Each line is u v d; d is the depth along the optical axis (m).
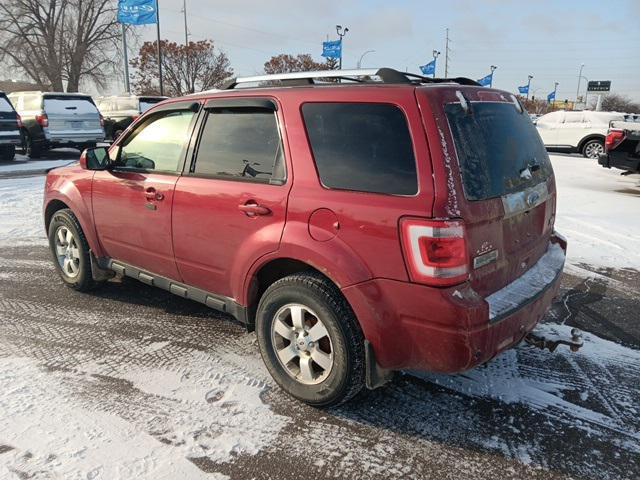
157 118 4.14
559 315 4.66
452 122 2.77
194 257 3.77
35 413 3.11
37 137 16.41
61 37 40.09
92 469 2.65
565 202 9.82
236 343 4.05
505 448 2.88
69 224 4.87
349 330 2.93
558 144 18.98
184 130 3.89
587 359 3.85
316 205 2.99
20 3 38.66
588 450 2.87
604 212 8.93
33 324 4.36
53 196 5.01
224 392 3.37
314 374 3.19
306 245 3.01
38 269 5.79
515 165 3.19
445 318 2.63
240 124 3.51
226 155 3.57
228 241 3.47
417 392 3.42
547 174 3.66
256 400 3.29
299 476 2.66
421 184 2.67
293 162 3.16
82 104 17.03
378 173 2.83
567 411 3.22
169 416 3.11
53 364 3.69
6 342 4.03
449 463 2.76
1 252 6.42
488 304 2.70
